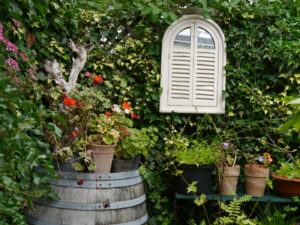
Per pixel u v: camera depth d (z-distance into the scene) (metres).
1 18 1.77
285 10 2.67
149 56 2.64
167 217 2.63
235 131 2.77
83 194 1.80
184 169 2.39
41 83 2.29
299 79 2.65
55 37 2.36
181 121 2.72
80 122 1.99
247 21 2.69
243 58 2.74
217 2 2.57
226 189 2.44
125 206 1.88
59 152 1.82
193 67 2.68
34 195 1.67
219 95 2.70
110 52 2.61
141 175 2.11
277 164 2.76
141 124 2.66
